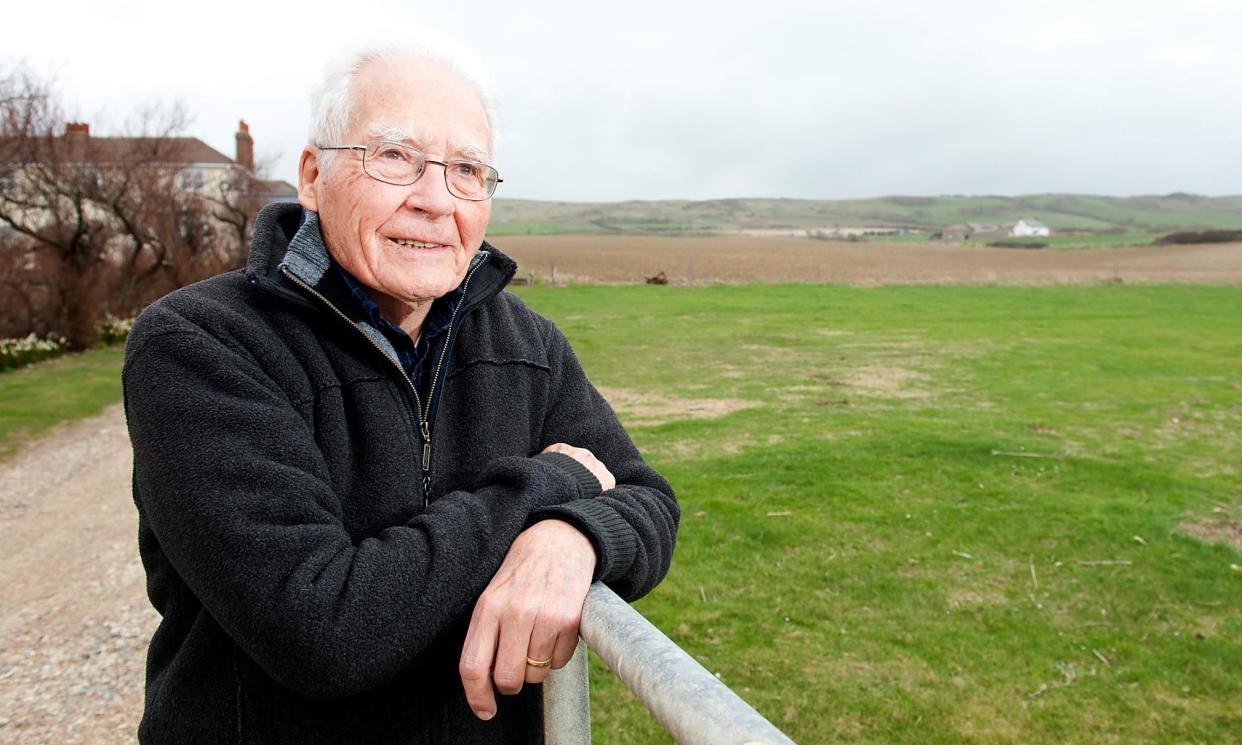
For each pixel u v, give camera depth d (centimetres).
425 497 135
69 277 2112
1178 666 452
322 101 129
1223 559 594
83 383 1606
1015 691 427
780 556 601
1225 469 845
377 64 129
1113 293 3491
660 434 1000
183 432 108
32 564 656
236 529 103
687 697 75
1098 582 557
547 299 3084
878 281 4078
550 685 112
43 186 2223
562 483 122
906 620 504
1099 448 925
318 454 118
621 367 1595
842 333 2144
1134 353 1777
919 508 701
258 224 133
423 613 104
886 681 435
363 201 124
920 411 1136
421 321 141
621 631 92
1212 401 1230
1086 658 461
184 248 2678
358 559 106
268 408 114
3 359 1784
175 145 2659
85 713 431
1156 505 711
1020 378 1450
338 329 130
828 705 412
